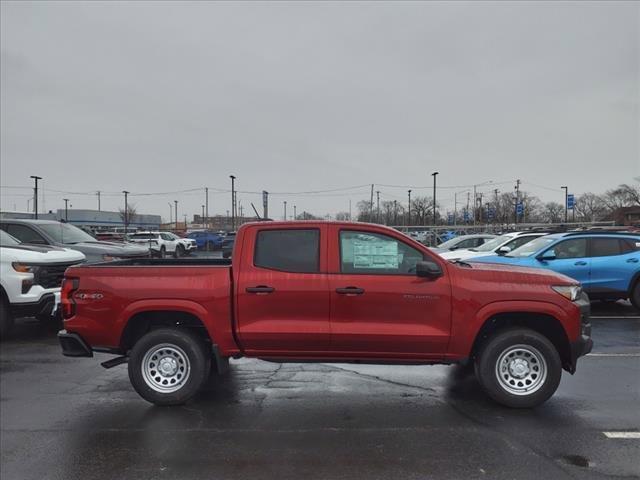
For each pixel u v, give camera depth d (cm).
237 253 521
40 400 539
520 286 503
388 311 502
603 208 9125
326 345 508
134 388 524
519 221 7125
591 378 605
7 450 417
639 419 477
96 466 389
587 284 1055
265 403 527
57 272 876
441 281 502
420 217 8712
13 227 1234
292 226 524
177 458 400
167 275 518
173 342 515
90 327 517
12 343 816
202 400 537
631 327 916
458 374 631
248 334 506
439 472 375
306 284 505
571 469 379
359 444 424
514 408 504
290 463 391
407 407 513
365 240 516
